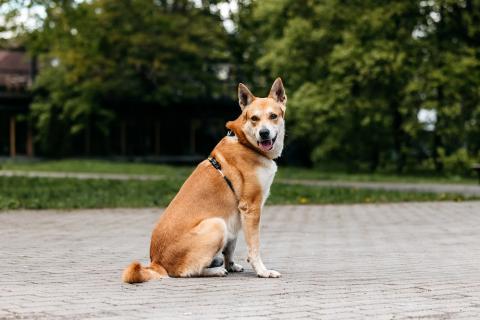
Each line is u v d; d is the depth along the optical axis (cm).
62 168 3244
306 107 2988
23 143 4328
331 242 959
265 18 3441
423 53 2838
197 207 659
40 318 477
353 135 3375
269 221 1242
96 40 2575
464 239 995
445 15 2852
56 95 4028
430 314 490
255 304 525
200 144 4588
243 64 4109
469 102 2909
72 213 1350
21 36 2452
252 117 667
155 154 4481
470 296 560
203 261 647
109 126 4381
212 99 4475
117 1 3869
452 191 2052
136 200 1562
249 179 665
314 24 3138
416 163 3222
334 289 592
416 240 983
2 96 4231
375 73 2767
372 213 1402
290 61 3159
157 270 650
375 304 525
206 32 4041
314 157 3391
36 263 751
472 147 3102
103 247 890
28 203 1455
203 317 478
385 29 2834
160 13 4028
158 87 4112
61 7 2328
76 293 571
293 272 697
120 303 529
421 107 2883
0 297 554
